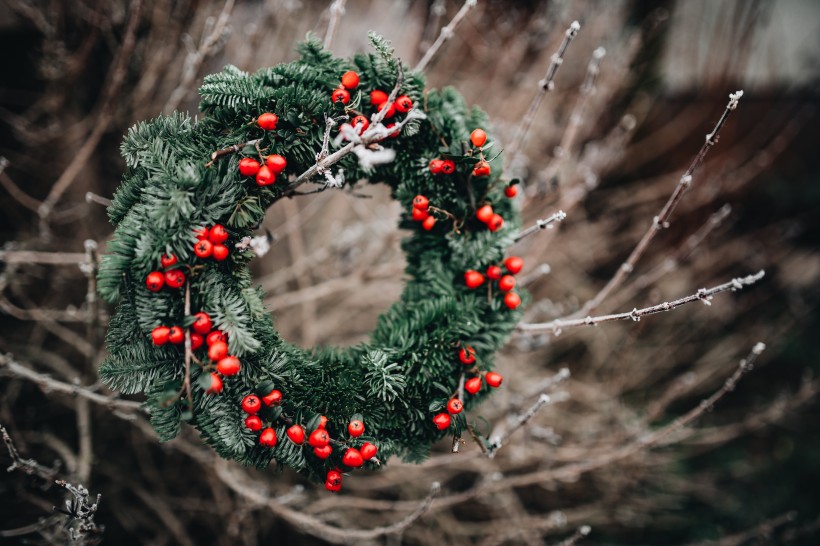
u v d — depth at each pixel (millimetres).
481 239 1454
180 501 2598
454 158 1331
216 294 1198
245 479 2420
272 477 2816
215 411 1213
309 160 1321
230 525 2295
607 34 3238
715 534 3023
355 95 1330
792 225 3676
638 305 3566
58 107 2615
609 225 3455
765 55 3748
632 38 2990
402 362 1376
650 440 2002
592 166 2789
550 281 3436
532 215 2773
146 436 2559
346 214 3244
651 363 3473
